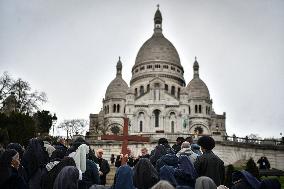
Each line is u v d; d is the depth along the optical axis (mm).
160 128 105125
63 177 9414
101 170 17406
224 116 125625
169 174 10789
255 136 115625
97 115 120500
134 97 112938
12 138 50281
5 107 68750
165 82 122438
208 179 8984
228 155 54219
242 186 10141
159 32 138750
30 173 12180
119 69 127938
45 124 73750
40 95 71750
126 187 9414
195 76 125688
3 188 9602
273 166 55594
